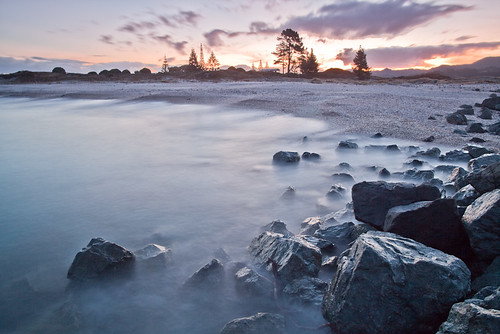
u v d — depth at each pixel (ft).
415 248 13.28
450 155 34.76
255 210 25.66
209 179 33.27
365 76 293.84
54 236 22.36
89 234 22.54
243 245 20.38
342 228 20.06
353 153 40.01
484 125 53.42
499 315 9.36
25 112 91.66
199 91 119.34
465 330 9.84
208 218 24.44
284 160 36.94
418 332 11.69
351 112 66.90
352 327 12.12
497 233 14.43
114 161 41.22
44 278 17.51
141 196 29.27
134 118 75.87
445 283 11.69
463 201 18.80
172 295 15.70
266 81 209.05
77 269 16.38
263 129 57.26
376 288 12.05
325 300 13.47
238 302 15.05
